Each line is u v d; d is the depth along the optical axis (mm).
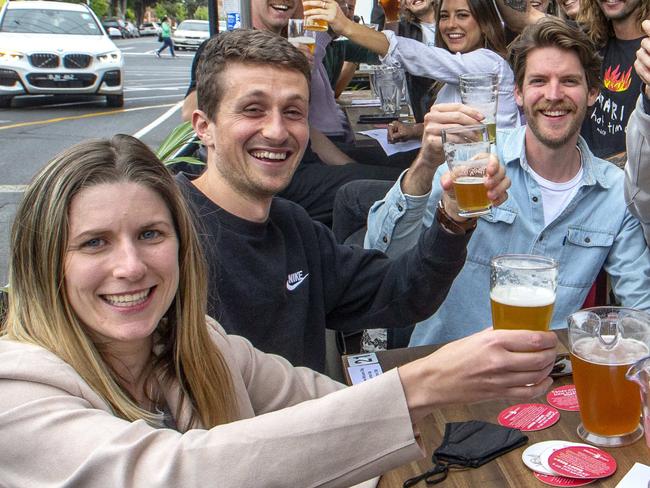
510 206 2367
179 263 1397
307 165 3645
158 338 1438
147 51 36438
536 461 1425
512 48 2371
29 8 12961
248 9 3373
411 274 1959
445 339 2467
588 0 3371
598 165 2385
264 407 1612
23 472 1110
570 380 1751
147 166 1305
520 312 1329
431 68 3664
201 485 1045
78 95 13203
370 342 2910
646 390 1242
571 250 2375
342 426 1077
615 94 3348
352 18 5047
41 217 1241
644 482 1328
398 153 3809
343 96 6203
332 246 2068
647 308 2275
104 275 1258
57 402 1151
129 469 1054
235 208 1854
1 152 9078
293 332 1932
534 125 2293
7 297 1478
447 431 1526
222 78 1792
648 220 2227
